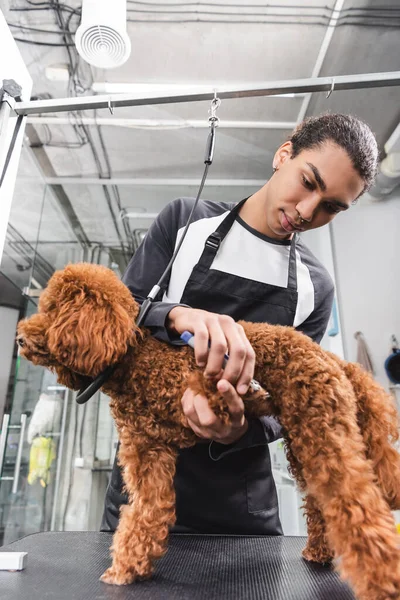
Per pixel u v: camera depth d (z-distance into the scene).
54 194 3.15
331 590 0.65
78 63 2.00
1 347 2.97
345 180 0.83
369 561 0.52
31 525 3.38
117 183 3.00
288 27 1.77
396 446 0.72
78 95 2.19
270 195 0.96
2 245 0.96
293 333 0.73
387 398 0.73
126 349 0.69
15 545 0.93
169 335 0.74
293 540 0.98
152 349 0.72
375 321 2.73
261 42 1.84
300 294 1.05
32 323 0.72
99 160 2.77
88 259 3.91
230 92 0.93
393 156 2.46
